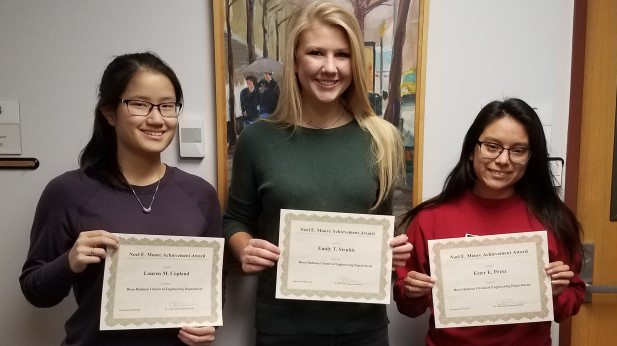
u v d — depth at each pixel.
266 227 0.99
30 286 0.85
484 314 0.96
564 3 1.23
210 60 1.18
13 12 1.14
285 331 0.95
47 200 0.87
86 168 0.89
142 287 0.86
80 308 0.87
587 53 1.22
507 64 1.24
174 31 1.17
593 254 1.27
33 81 1.16
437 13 1.21
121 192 0.88
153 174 0.93
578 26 1.22
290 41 0.95
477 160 0.99
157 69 0.86
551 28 1.24
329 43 0.91
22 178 1.18
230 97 1.17
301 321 0.95
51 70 1.16
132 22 1.16
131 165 0.90
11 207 1.19
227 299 1.24
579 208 1.26
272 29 1.15
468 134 1.02
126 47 1.17
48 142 1.18
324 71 0.91
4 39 1.14
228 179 1.19
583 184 1.25
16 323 1.22
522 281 0.95
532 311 0.95
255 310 1.13
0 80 1.15
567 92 1.26
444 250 0.97
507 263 0.96
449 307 0.96
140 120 0.84
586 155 1.25
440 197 1.08
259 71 1.16
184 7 1.16
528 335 0.99
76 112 1.18
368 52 1.19
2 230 1.19
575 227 1.03
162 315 0.88
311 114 1.01
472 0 1.21
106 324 0.83
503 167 0.95
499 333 0.98
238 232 1.03
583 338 1.30
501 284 0.96
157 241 0.87
